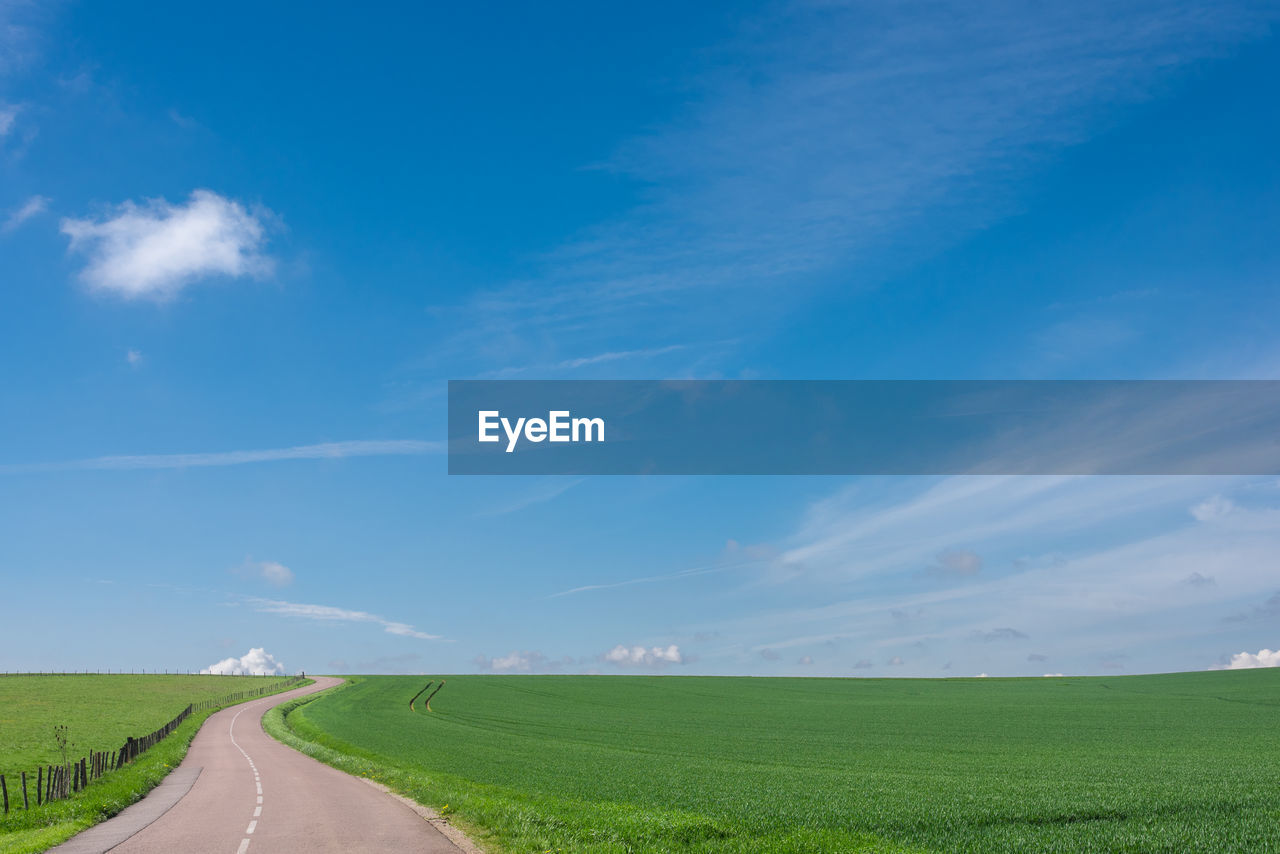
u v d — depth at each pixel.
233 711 111.62
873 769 42.56
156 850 18.73
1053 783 35.78
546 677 165.00
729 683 145.50
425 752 50.50
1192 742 59.41
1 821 23.91
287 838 20.12
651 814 23.33
